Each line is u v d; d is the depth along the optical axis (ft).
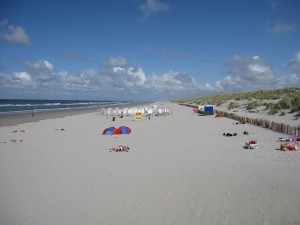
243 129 84.94
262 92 200.85
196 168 41.78
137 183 35.96
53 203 30.32
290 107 115.65
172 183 35.53
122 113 163.43
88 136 79.41
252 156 47.91
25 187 35.37
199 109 173.58
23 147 62.39
